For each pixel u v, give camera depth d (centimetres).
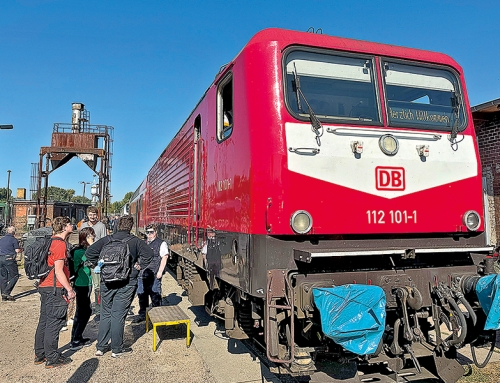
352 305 344
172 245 914
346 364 399
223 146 503
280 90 406
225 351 578
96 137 1948
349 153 409
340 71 438
